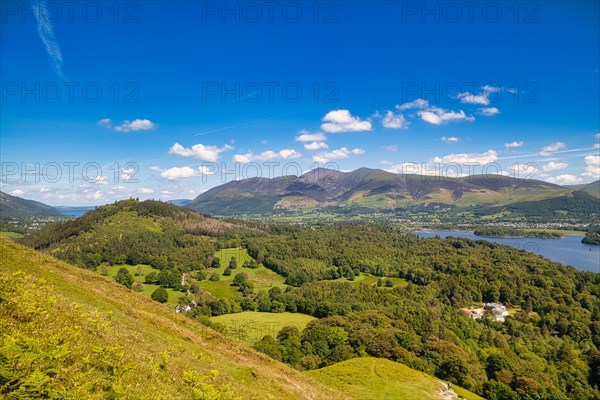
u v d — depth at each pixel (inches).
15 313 457.4
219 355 1131.9
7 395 289.4
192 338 1185.4
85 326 549.6
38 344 384.8
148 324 1077.8
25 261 1101.7
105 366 442.0
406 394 1936.5
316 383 1387.8
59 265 1317.7
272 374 1186.0
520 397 2719.0
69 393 326.3
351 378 2100.1
